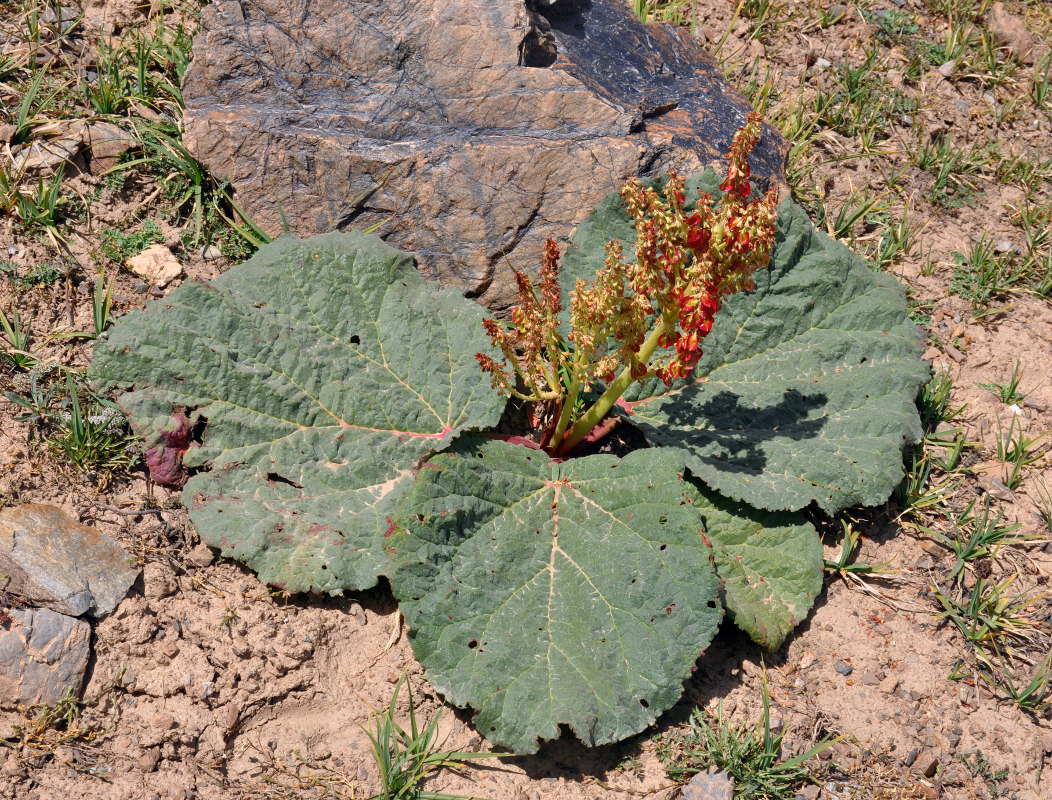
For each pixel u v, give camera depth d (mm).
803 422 1749
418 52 1835
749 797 1601
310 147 1801
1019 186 2084
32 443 1666
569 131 1835
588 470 1678
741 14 2189
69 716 1558
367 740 1598
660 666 1593
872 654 1690
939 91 2164
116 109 1882
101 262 1785
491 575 1619
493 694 1577
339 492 1673
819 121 2098
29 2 1931
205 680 1592
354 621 1644
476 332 1741
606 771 1602
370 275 1747
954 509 1801
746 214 1584
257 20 1837
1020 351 1929
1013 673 1694
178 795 1548
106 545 1622
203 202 1849
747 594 1671
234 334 1695
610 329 1660
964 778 1634
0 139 1826
